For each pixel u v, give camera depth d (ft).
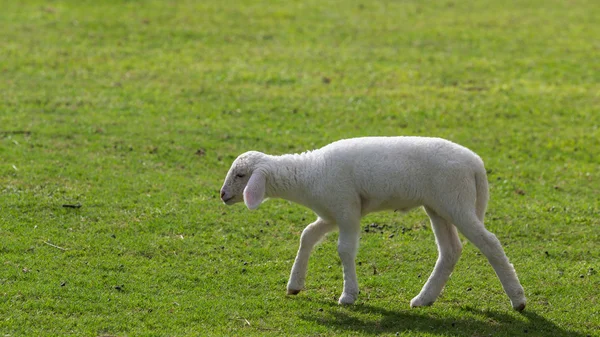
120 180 74.95
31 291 51.78
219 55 126.31
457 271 59.06
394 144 51.29
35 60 117.91
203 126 93.71
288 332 48.44
